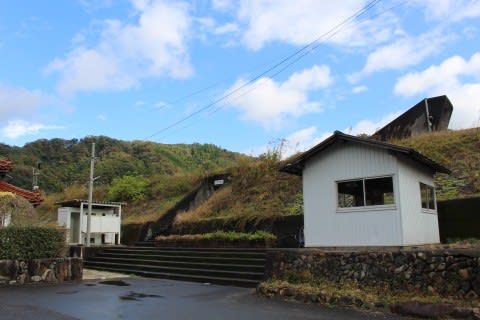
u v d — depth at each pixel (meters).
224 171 26.52
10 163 21.67
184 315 8.18
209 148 60.03
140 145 53.38
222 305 9.32
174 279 14.71
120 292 11.39
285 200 20.52
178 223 23.09
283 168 12.48
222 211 22.64
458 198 13.85
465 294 8.05
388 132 23.45
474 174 16.45
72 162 48.22
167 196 30.45
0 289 11.87
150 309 8.82
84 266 19.55
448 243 12.49
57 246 14.14
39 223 15.70
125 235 25.95
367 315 8.10
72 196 36.50
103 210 23.73
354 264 9.80
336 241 11.38
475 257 8.07
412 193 11.31
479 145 18.41
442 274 8.46
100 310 8.66
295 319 7.77
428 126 22.50
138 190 31.47
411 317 7.88
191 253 16.94
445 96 22.86
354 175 11.37
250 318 7.86
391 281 9.12
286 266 11.03
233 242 17.58
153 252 18.48
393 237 10.49
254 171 24.20
